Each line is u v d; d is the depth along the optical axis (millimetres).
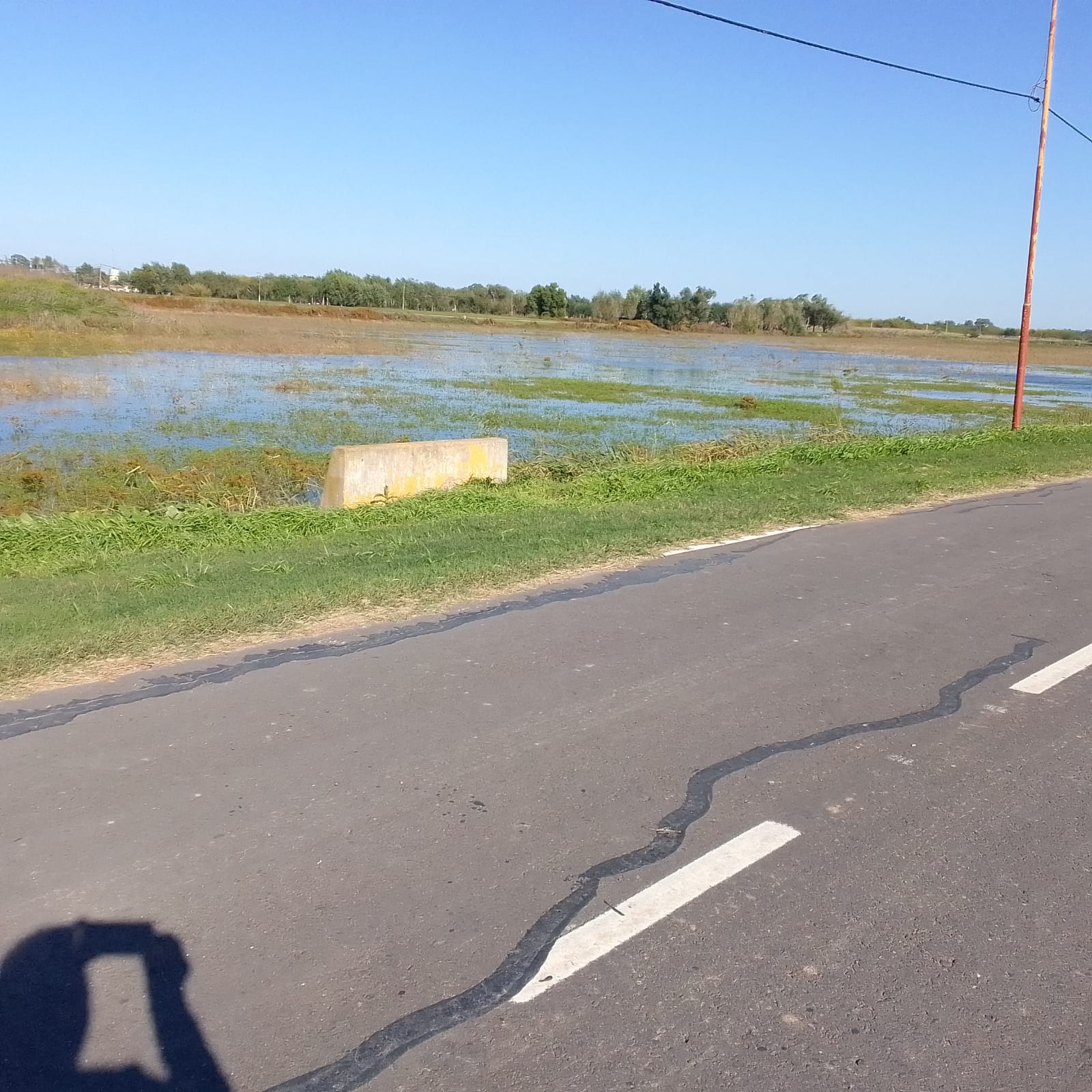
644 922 3627
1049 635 7160
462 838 4172
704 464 15977
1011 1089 2877
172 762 4805
